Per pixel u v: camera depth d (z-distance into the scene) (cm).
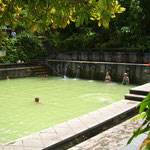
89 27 2514
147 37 1936
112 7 223
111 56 1884
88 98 1066
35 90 1316
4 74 1825
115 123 558
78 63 1941
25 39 2297
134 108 651
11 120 721
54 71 2169
